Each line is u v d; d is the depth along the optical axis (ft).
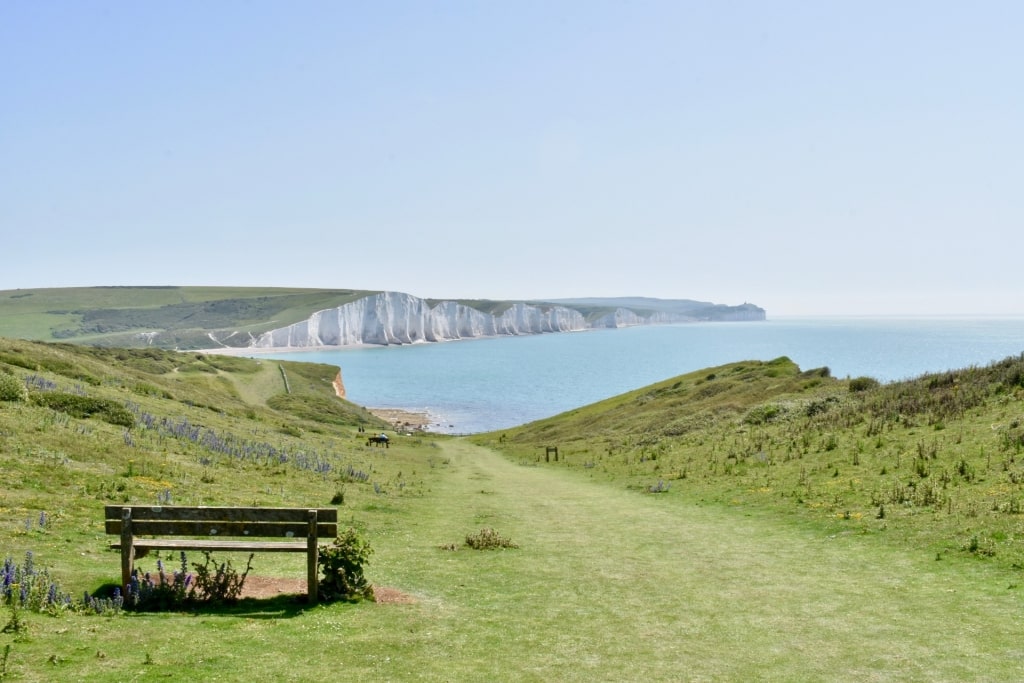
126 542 35.73
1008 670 31.50
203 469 93.81
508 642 34.37
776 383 223.92
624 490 113.29
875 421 118.62
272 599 38.45
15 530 48.37
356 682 27.14
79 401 113.80
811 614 41.27
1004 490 68.64
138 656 27.73
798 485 92.43
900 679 30.50
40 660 26.05
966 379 124.77
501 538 65.26
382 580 47.37
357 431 315.78
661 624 38.99
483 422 460.14
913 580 48.75
